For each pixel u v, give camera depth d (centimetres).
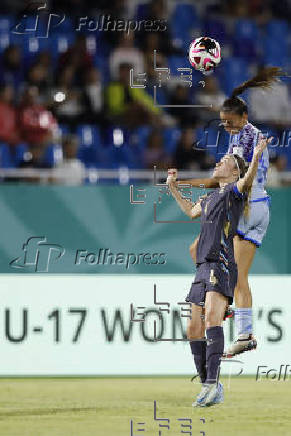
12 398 1830
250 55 3738
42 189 2305
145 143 3212
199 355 1722
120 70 3400
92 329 2288
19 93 3259
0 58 3353
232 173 1805
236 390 1983
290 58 3791
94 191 2309
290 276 2319
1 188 2294
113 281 2297
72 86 3325
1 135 3106
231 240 1700
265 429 1441
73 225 2305
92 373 2272
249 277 2309
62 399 1812
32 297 2289
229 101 2017
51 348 2280
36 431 1402
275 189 2331
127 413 1614
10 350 2272
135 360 2286
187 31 3688
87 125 3216
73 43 3444
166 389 1995
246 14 3831
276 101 3175
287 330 2300
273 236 2322
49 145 3114
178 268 2305
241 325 2042
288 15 3900
